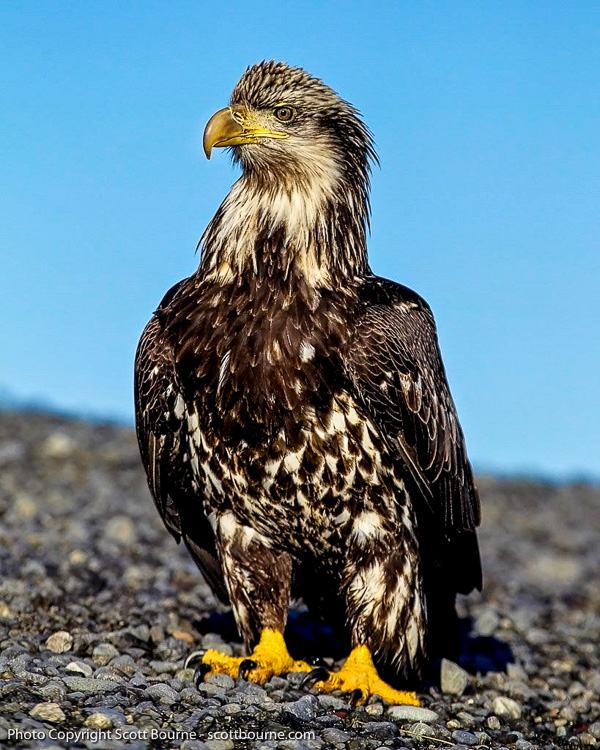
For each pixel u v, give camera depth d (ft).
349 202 41.09
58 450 96.73
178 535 43.88
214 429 38.37
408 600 39.60
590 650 52.26
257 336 37.93
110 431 115.34
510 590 67.51
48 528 65.05
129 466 97.40
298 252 39.50
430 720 37.50
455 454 42.68
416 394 39.88
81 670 36.94
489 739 36.73
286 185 40.14
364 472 38.63
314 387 37.70
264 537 40.52
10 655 38.34
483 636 53.06
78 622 43.91
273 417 37.63
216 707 34.88
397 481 39.37
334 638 47.37
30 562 52.90
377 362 38.52
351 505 38.96
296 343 37.86
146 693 35.27
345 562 40.01
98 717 31.89
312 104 40.78
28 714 31.78
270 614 40.63
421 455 40.55
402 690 41.16
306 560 41.14
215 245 40.34
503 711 40.57
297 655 44.45
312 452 38.04
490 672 45.52
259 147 40.16
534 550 86.58
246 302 38.68
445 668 42.29
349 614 39.88
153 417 40.52
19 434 105.19
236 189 41.01
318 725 35.17
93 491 82.58
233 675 39.14
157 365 39.70
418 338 41.01
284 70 41.45
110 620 44.83
